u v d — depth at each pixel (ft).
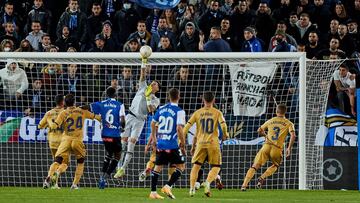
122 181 175.32
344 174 172.04
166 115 130.93
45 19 213.66
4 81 177.17
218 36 192.75
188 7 204.54
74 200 125.49
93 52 183.62
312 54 199.72
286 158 175.83
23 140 176.35
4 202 120.78
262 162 161.48
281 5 213.87
